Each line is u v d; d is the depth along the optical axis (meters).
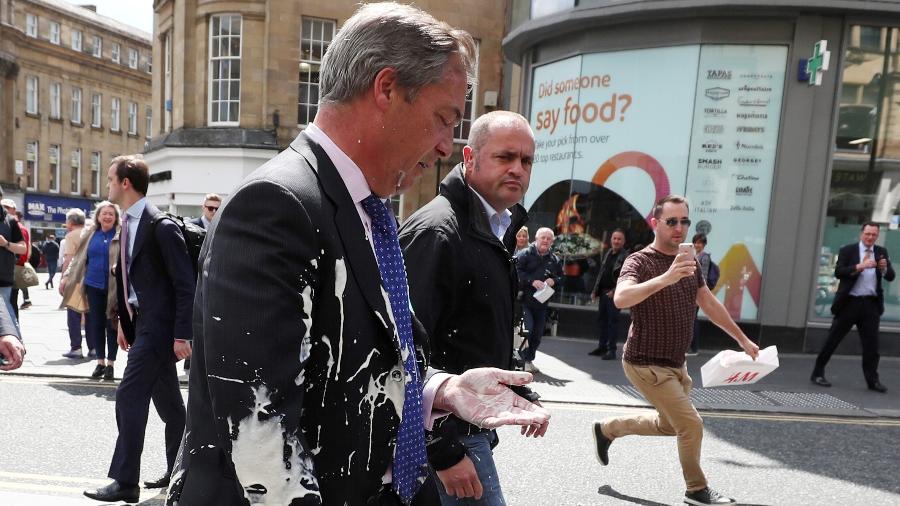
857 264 5.93
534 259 6.34
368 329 0.97
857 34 7.71
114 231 5.40
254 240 0.85
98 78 33.16
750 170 7.82
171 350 3.03
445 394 1.32
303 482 0.83
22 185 29.53
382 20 0.97
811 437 4.52
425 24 0.98
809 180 7.74
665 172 8.04
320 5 14.65
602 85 8.41
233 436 0.82
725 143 7.84
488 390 1.30
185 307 2.94
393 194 1.10
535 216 9.24
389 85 0.97
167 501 0.98
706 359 7.25
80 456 3.57
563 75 8.84
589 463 3.85
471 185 1.99
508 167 1.93
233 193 0.90
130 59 35.28
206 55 14.84
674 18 7.85
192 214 14.77
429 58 0.97
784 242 7.77
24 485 3.13
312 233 0.89
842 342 7.83
